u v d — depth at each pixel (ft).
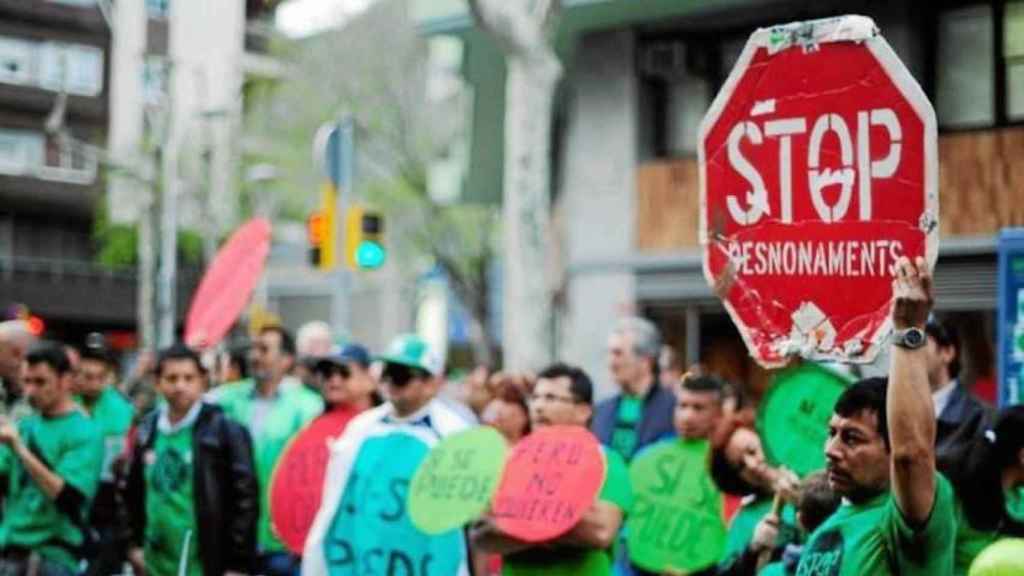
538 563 48.75
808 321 30.55
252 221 89.92
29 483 67.15
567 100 165.07
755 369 143.13
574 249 154.92
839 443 32.58
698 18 145.18
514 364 110.32
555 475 48.06
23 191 338.34
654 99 151.33
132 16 334.85
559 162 170.91
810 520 38.68
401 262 272.10
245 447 65.57
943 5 132.57
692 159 146.61
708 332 146.41
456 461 50.31
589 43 153.48
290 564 76.13
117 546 69.41
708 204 32.07
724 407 55.11
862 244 29.86
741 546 50.19
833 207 30.22
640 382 68.13
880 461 32.24
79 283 349.00
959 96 131.85
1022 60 128.57
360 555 56.85
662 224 148.15
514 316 110.42
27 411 75.00
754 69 31.32
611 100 152.05
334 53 254.88
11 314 183.73
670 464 56.18
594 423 69.05
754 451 51.26
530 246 109.70
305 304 390.42
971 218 128.47
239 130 268.62
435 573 55.72
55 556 66.85
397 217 255.29
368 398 65.87
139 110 337.72
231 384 88.94
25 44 336.70
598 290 152.66
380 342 363.15
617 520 48.32
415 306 326.65
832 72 30.19
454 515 49.49
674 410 67.26
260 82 267.59
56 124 258.16
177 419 65.57
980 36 130.82
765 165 31.19
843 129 30.09
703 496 55.42
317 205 268.62
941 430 46.26
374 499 56.80
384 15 253.03
